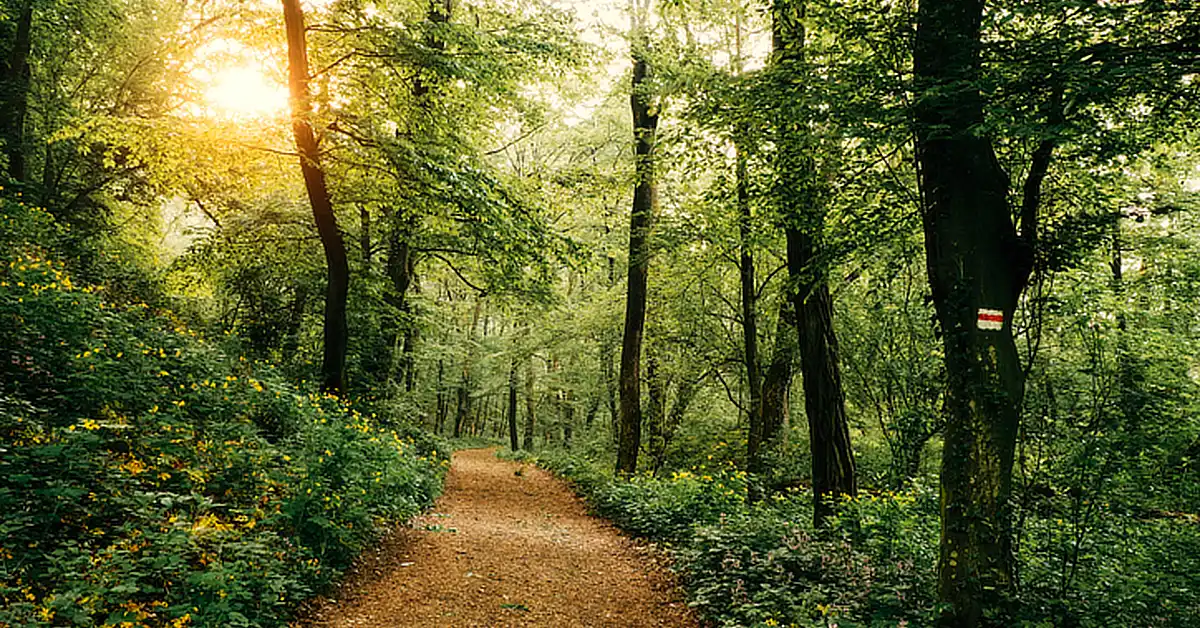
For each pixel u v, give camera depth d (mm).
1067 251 5914
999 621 5109
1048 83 5125
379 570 7215
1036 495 6773
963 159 5809
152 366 7730
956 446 5504
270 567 5289
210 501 5195
